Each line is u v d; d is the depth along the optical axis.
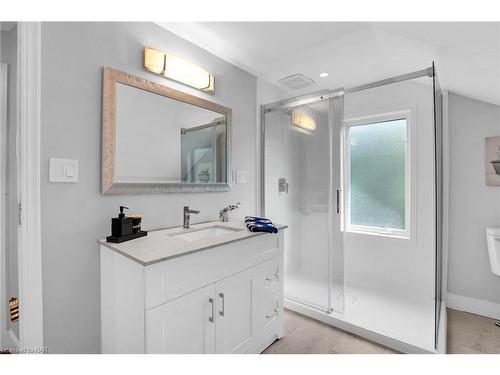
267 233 1.64
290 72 2.32
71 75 1.25
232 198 2.18
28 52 1.13
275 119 2.45
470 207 2.22
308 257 2.26
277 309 1.76
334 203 2.16
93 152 1.33
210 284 1.27
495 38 1.25
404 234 2.49
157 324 1.05
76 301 1.27
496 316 2.12
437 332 1.70
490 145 2.12
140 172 1.51
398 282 2.48
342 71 2.28
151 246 1.20
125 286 1.14
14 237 1.62
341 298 2.14
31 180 1.14
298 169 2.32
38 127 1.15
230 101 2.15
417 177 2.38
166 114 1.66
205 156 1.91
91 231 1.32
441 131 2.09
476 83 1.86
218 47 1.92
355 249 2.72
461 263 2.27
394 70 2.21
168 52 1.68
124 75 1.43
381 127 2.63
